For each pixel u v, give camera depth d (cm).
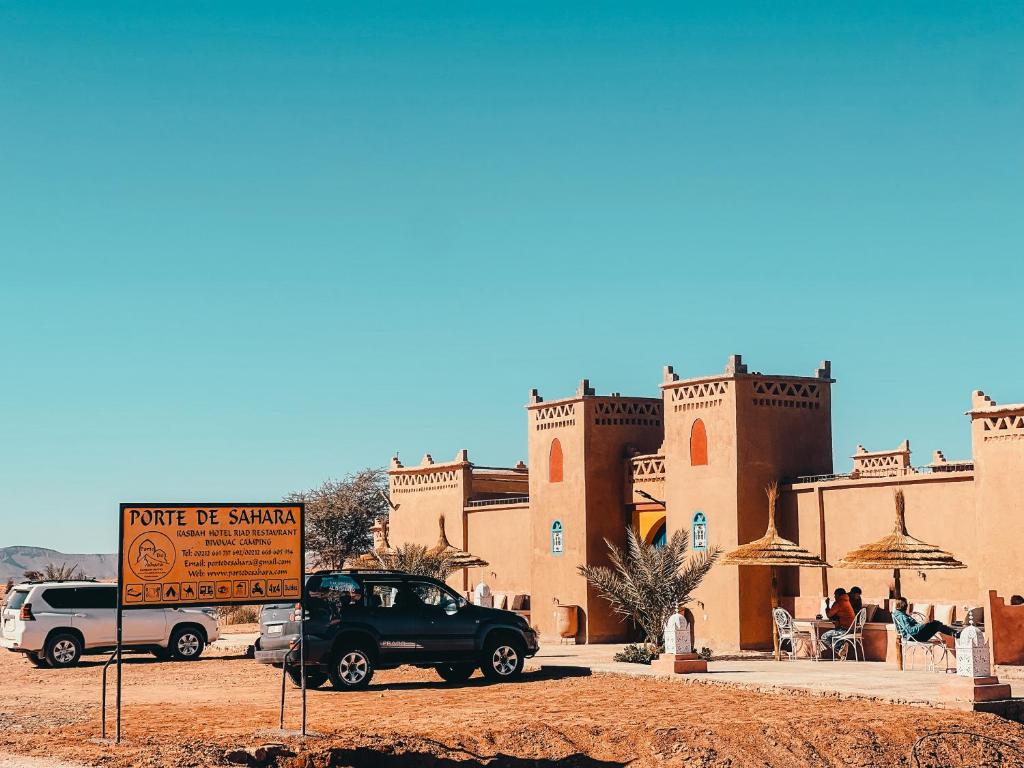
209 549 1688
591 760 1745
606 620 3397
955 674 2200
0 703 2169
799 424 3111
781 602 2975
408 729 1836
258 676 2648
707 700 2048
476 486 4094
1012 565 2397
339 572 2389
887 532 2767
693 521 3120
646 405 3534
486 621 2414
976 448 2472
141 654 3262
